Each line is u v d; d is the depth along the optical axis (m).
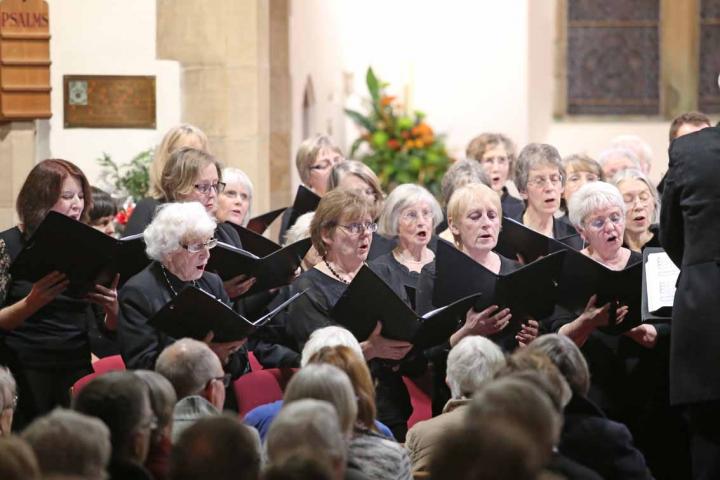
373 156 20.92
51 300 8.97
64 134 14.85
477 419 5.27
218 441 5.28
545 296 9.43
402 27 22.16
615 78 23.56
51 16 14.82
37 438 5.45
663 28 23.61
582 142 23.38
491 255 10.22
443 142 21.53
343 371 6.81
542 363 6.90
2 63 14.21
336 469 5.71
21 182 14.39
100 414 6.14
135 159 14.82
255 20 15.66
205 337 8.46
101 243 8.70
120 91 15.01
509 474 4.52
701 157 8.20
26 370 9.23
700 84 23.66
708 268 8.15
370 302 8.79
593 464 7.12
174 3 15.20
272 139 17.58
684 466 10.02
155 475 6.45
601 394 9.85
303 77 18.91
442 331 9.05
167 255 8.73
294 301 9.42
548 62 23.45
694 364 8.16
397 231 10.55
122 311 8.69
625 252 10.34
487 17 22.12
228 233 10.52
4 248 9.17
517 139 22.17
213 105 15.58
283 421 5.74
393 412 9.36
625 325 9.57
